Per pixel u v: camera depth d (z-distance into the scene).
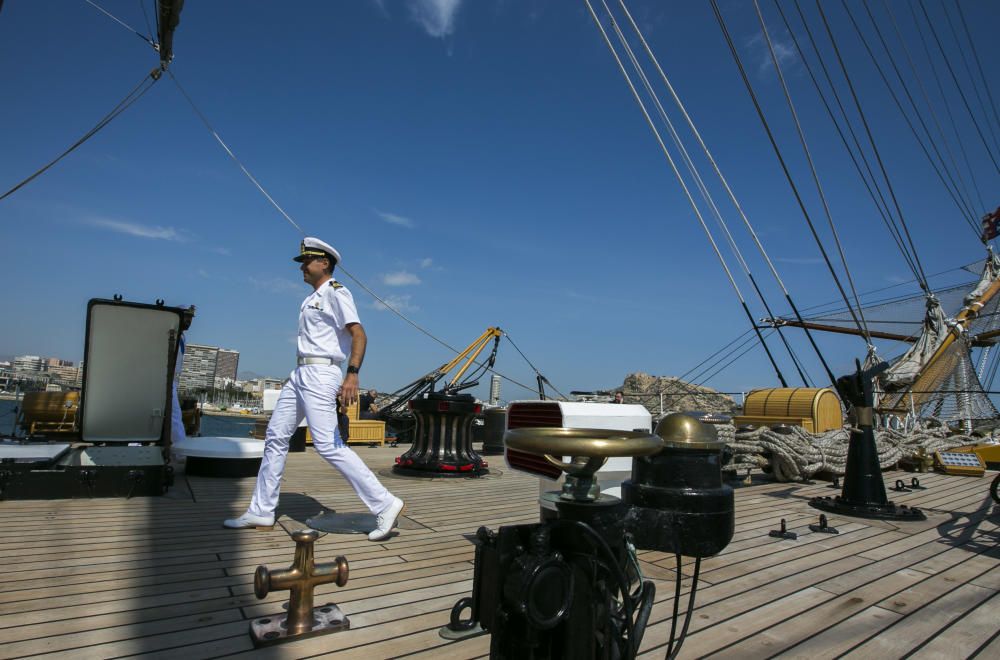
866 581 2.79
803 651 1.96
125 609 2.08
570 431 1.28
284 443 3.42
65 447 4.43
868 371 4.81
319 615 2.03
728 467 6.02
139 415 4.52
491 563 1.27
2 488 3.76
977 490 6.10
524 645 1.17
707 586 2.64
